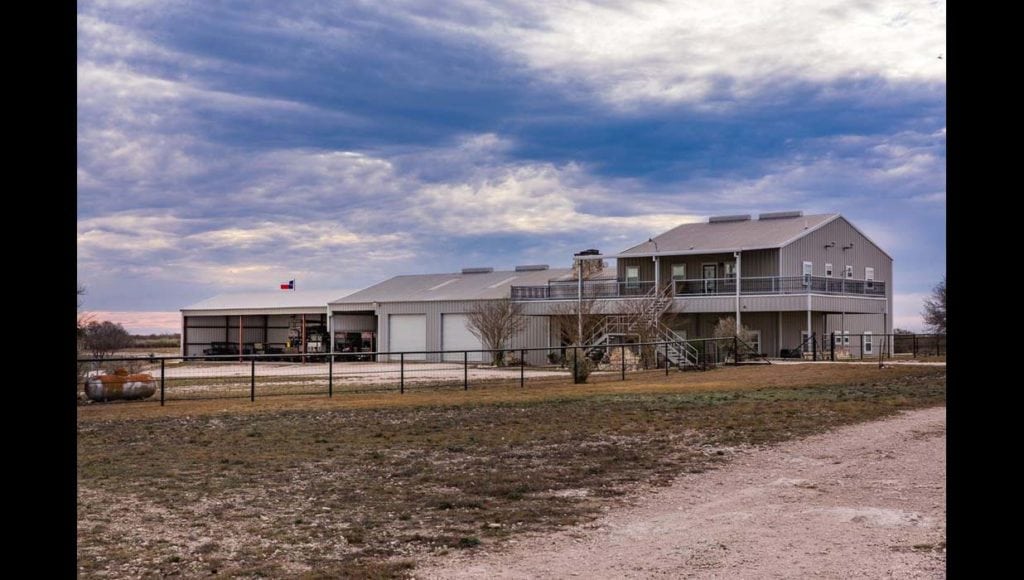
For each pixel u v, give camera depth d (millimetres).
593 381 28938
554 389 25406
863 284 49562
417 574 6672
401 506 9328
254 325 68625
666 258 50062
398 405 21031
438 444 14133
